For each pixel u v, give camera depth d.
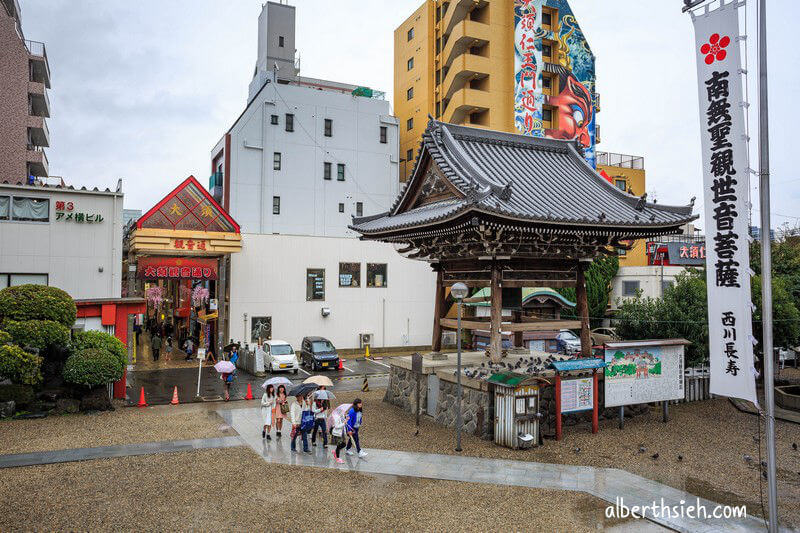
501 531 11.50
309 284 40.56
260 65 62.34
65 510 12.33
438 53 63.56
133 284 37.97
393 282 43.62
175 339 51.62
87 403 21.59
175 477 14.49
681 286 27.62
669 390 20.62
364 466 15.56
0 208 28.83
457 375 18.20
